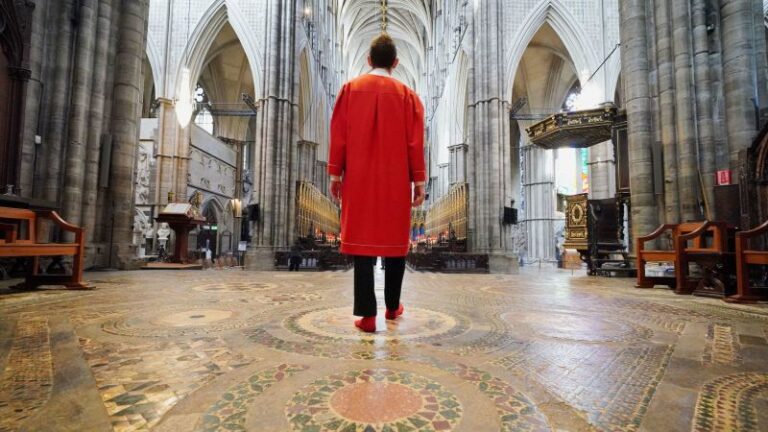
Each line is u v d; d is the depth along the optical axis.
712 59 7.67
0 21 7.08
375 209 2.83
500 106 17.08
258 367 1.99
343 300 4.47
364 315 2.80
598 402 1.59
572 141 13.55
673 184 8.00
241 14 18.80
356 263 2.85
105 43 9.47
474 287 6.52
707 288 5.38
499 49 17.28
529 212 24.25
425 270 14.55
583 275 11.38
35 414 1.40
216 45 23.30
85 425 1.32
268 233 16.70
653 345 2.54
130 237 10.02
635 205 8.80
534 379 1.86
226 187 27.52
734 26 7.24
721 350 2.43
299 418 1.40
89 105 9.15
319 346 2.40
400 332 2.81
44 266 7.96
